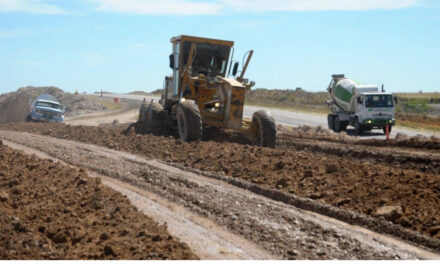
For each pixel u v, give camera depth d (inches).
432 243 301.7
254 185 428.1
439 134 1255.5
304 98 2923.2
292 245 290.2
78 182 410.0
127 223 303.0
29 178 436.5
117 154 608.1
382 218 340.5
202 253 271.9
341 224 339.0
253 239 300.5
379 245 296.0
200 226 323.3
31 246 264.1
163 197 398.9
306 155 545.0
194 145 625.9
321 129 1128.8
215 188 422.0
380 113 1253.7
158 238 275.1
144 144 662.5
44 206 339.6
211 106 729.0
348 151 696.4
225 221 334.0
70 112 2290.8
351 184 423.8
